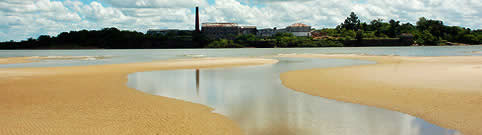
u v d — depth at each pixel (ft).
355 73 113.91
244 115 55.98
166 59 260.01
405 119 51.88
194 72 136.87
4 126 46.62
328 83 89.66
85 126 47.03
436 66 139.03
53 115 53.72
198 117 53.42
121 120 50.75
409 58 228.02
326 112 57.41
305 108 60.90
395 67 139.03
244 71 139.95
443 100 62.13
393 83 84.64
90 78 109.60
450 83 81.20
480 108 55.26
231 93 79.66
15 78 107.86
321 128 48.11
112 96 72.64
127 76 118.93
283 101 67.87
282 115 55.72
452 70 113.29
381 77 98.78
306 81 96.27
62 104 62.75
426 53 360.07
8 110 57.31
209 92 81.61
